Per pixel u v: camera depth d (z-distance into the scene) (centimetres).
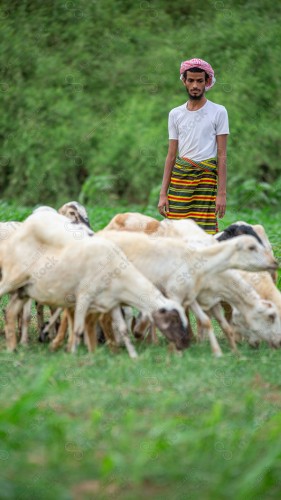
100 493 633
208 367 925
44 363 927
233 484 649
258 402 814
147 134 2811
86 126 2845
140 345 1066
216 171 1223
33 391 751
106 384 857
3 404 782
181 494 636
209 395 825
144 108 2819
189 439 695
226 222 1938
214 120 1205
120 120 2845
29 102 2838
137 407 793
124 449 687
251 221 2033
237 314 1071
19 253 1029
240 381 880
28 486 633
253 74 2844
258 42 2839
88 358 961
